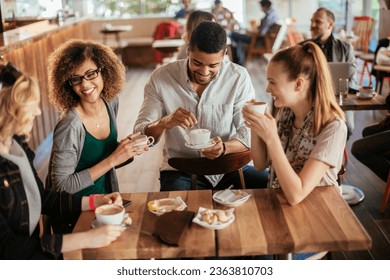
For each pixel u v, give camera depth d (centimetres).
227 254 178
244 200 208
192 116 250
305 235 183
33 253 182
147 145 240
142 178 460
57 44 661
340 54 486
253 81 863
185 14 1041
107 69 247
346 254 312
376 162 366
